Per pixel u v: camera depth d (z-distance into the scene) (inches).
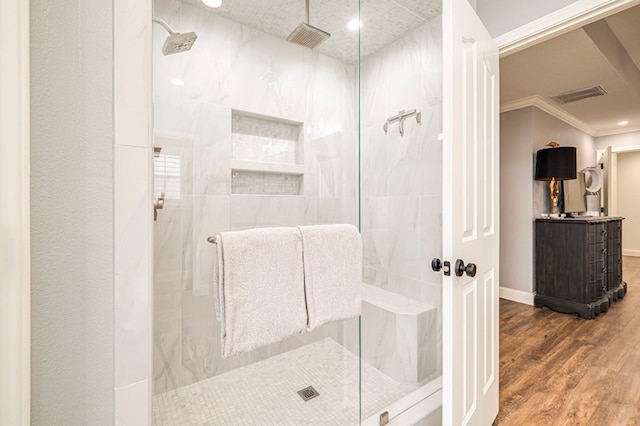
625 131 183.3
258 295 39.1
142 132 22.8
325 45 82.9
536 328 106.8
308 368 69.7
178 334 62.1
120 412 22.4
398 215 72.8
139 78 22.7
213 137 70.1
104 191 21.9
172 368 61.0
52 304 20.4
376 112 81.0
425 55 70.3
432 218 66.4
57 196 20.4
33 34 19.5
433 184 66.9
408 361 64.2
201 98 68.2
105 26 21.8
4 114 18.0
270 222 78.8
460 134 46.2
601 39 96.3
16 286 18.5
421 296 65.8
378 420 53.3
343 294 46.4
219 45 70.9
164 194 62.5
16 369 18.5
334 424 53.8
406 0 66.6
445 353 44.2
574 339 97.7
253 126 77.9
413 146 71.5
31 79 19.5
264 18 72.9
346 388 62.9
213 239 45.3
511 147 139.8
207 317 65.4
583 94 131.7
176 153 64.4
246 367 68.2
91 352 21.6
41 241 20.0
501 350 91.2
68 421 21.1
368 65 84.1
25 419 18.8
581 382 74.0
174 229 63.4
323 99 86.9
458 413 44.8
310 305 43.1
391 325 66.4
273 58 79.0
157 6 61.1
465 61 47.9
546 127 143.4
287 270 41.5
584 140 182.1
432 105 68.4
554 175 125.8
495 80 61.0
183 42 61.6
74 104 20.9
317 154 86.1
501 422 60.9
